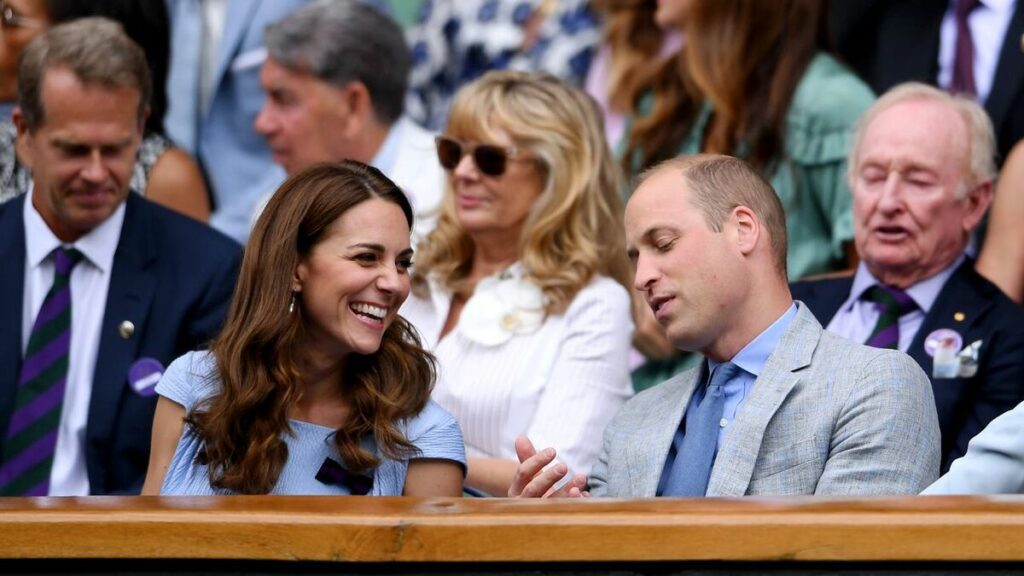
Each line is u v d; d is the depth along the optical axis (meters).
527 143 18.75
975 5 22.36
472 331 18.39
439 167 23.45
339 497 10.71
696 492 13.82
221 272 19.23
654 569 9.61
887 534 9.43
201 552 9.80
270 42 23.50
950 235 18.20
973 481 11.80
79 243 19.08
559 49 25.86
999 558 9.39
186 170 22.91
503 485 17.28
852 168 18.78
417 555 9.70
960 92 22.22
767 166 21.75
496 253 19.09
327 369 14.40
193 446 14.38
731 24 22.06
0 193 22.39
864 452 13.25
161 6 23.53
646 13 23.69
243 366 14.12
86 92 18.77
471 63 26.50
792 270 21.52
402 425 14.51
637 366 20.70
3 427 18.61
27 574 9.94
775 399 13.55
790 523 9.48
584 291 18.38
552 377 18.05
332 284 14.07
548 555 9.62
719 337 14.07
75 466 18.66
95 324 19.00
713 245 13.90
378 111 23.52
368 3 25.23
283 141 23.50
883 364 13.60
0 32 23.34
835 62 22.17
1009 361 17.55
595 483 14.90
